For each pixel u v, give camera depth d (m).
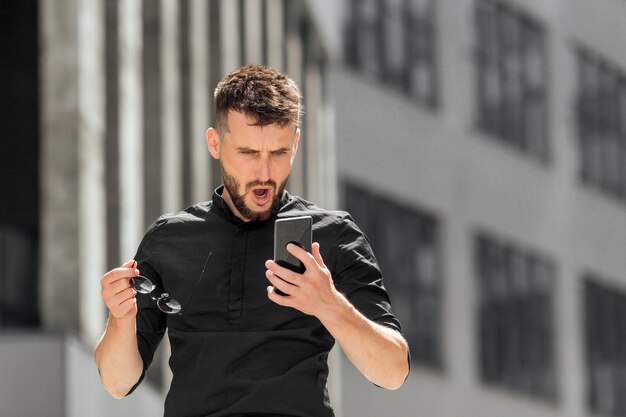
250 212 7.11
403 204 49.62
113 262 21.77
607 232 62.12
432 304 50.53
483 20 55.12
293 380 7.04
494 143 54.78
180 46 26.38
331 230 7.30
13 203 19.95
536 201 57.06
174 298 7.20
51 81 20.05
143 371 7.35
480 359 52.44
